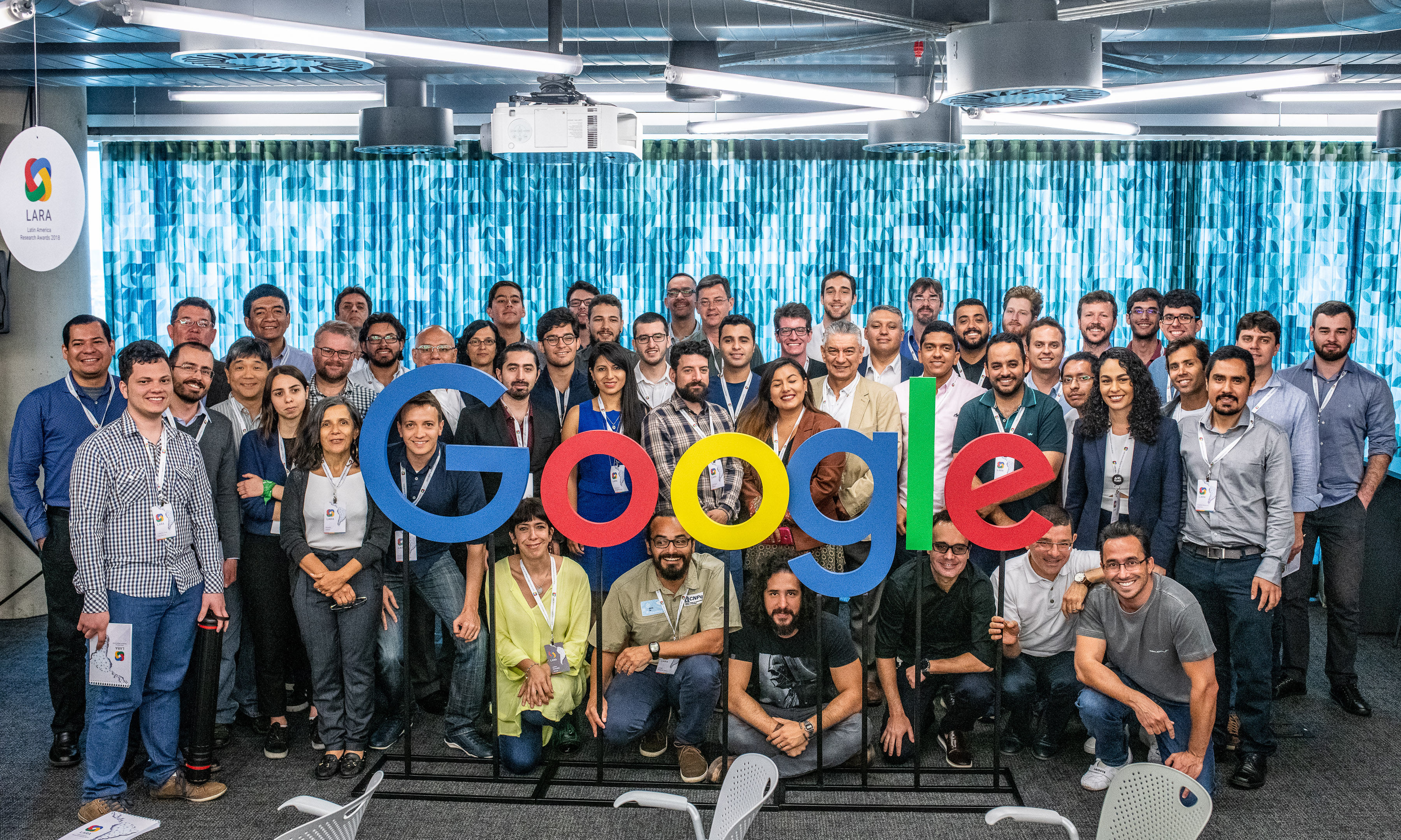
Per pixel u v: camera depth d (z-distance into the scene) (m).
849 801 3.97
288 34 4.00
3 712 4.86
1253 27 5.36
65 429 4.35
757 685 4.26
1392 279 7.82
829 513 4.63
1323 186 7.80
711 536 3.73
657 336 5.20
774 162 7.93
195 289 8.00
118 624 3.72
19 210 4.66
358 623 4.13
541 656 4.18
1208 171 7.81
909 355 5.88
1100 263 7.88
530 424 4.82
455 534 3.88
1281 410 4.57
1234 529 4.09
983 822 3.83
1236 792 4.05
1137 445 4.29
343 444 4.05
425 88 6.61
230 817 3.83
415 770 4.23
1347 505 4.86
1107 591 3.88
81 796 4.01
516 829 3.78
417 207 7.99
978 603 4.25
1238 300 7.86
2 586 6.50
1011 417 4.70
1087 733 4.64
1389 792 4.05
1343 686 4.88
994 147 7.86
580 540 3.78
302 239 8.01
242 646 4.54
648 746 4.39
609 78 6.48
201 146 7.96
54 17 4.81
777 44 6.03
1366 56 5.88
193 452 3.91
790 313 5.53
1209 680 3.74
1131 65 5.98
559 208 7.98
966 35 4.71
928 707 4.56
